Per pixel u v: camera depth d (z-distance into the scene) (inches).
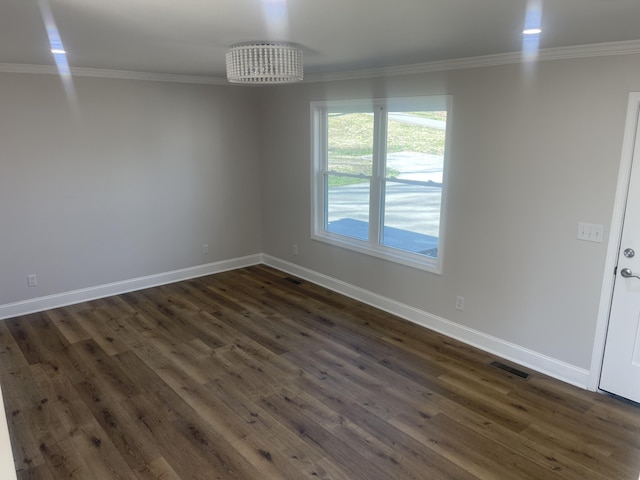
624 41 110.5
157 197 210.5
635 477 100.0
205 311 188.9
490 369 144.1
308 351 155.9
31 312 185.8
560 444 110.1
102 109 188.5
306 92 205.3
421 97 159.9
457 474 100.7
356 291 202.2
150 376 139.6
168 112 206.1
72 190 187.5
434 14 85.4
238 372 142.4
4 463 48.2
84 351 154.7
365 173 192.4
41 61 157.8
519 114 135.0
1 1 77.8
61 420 118.5
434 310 170.9
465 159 151.1
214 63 162.4
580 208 126.7
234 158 231.8
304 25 96.1
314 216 216.2
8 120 169.3
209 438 112.0
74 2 78.7
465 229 155.3
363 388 133.9
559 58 123.7
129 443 110.2
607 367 129.2
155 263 216.4
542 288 138.4
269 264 249.8
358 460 104.9
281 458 105.3
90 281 198.8
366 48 125.0
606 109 118.0
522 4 77.3
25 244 180.7
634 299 121.7
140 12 85.1
